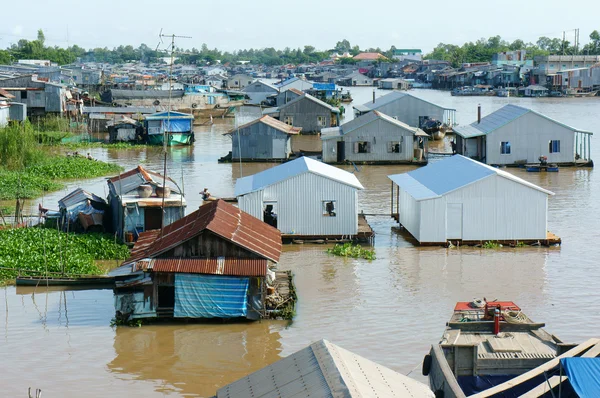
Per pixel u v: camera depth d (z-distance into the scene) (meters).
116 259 38.22
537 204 40.56
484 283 34.66
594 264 37.47
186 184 59.47
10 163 62.88
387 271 36.69
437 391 20.36
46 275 34.25
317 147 83.94
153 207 39.53
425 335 28.44
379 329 29.09
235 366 26.34
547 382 18.92
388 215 48.53
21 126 69.75
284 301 31.39
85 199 43.94
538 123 67.81
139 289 29.84
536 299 32.34
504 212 40.66
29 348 27.66
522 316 24.72
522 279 35.22
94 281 34.50
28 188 54.75
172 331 29.30
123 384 24.98
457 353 21.53
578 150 76.75
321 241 41.69
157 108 105.06
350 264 37.91
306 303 32.09
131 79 171.62
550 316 30.22
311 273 36.41
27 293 33.72
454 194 40.56
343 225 41.66
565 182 60.34
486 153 68.38
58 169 63.09
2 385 24.66
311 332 28.95
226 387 18.64
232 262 29.91
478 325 23.88
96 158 74.00
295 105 97.25
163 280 29.80
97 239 40.03
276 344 27.97
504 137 67.94
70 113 100.94
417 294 33.22
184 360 26.81
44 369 25.94
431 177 44.78
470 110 126.38
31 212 48.22
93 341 28.34
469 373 21.59
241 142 72.00
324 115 97.38
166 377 25.53
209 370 26.08
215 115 114.69
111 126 86.12
